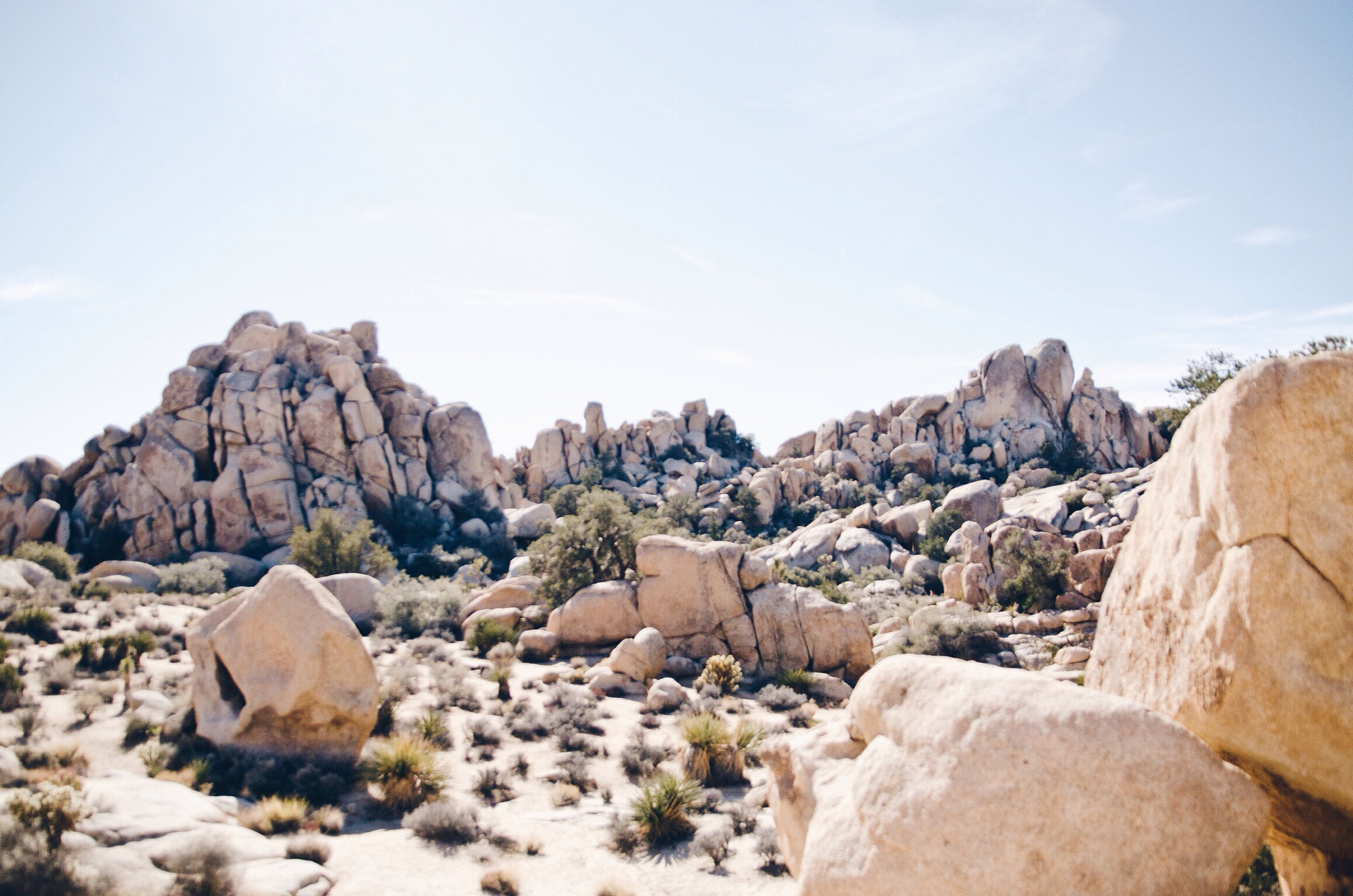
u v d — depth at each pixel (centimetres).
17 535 5038
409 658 2423
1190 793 473
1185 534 520
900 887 486
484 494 6588
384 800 1292
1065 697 509
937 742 518
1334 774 450
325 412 5728
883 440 8794
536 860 1109
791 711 2070
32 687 1659
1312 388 441
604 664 2352
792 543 5778
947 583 3569
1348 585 430
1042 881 466
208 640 1468
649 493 8325
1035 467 7456
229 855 855
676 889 1011
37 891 701
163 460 5272
